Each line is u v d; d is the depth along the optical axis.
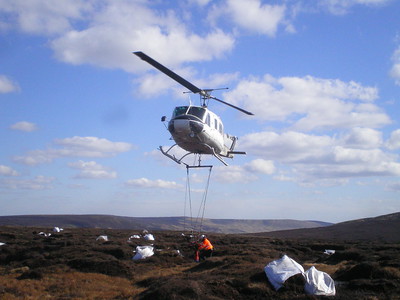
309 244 45.56
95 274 20.58
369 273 16.28
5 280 18.88
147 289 16.30
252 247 35.16
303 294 13.86
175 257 26.55
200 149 26.67
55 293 16.25
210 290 14.46
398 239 69.56
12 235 45.31
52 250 30.05
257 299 13.99
